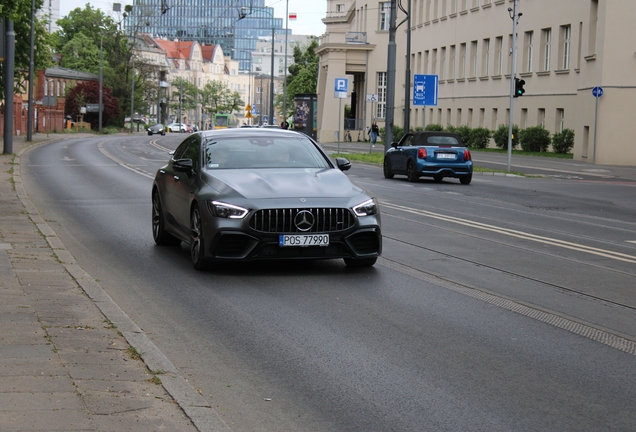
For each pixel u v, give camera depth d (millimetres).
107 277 9922
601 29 43594
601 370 6352
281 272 10320
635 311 8547
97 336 6719
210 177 10383
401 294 9086
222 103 177625
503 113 59031
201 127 176375
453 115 68438
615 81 43188
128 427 4707
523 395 5699
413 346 6945
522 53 56219
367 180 28672
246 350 6773
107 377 5621
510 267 11094
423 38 76500
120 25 129375
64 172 29391
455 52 68125
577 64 49375
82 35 131875
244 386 5832
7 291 8398
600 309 8594
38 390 5266
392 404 5477
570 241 14047
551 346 7035
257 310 8227
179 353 6668
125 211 17172
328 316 7988
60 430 4594
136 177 27172
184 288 9297
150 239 13211
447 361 6508
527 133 53094
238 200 9812
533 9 54625
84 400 5121
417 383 5938
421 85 40656
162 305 8438
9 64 38250
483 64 62406
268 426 5051
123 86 120625
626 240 14539
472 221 16547
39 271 9609
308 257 9859
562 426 5113
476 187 26578
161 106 164875
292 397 5602
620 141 43312
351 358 6562
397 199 21156
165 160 38844
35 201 19062
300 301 8656
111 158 40062
